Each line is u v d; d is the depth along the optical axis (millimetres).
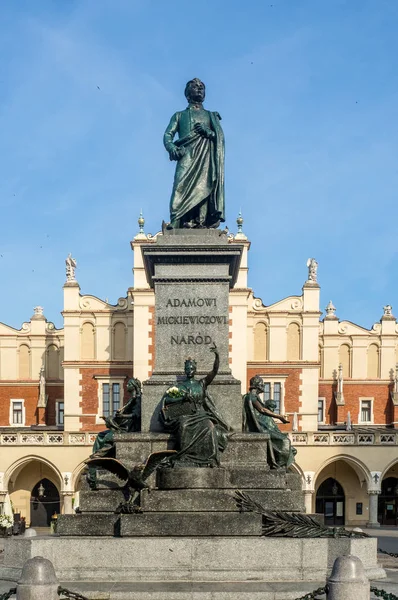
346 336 64562
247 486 18266
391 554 22750
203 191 21203
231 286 22719
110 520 17312
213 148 21484
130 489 18016
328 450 52938
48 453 52969
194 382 19250
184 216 21297
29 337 64125
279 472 18469
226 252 20359
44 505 56062
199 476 17844
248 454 18922
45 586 13008
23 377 63844
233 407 19734
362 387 63969
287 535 16688
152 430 19625
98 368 60344
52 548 16297
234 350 57750
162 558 16141
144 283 58875
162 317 20328
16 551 16422
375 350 64562
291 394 60031
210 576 15922
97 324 60812
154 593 14852
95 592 14891
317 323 60625
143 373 58219
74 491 52750
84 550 16234
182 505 17484
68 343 60375
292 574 15984
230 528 16844
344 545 16219
